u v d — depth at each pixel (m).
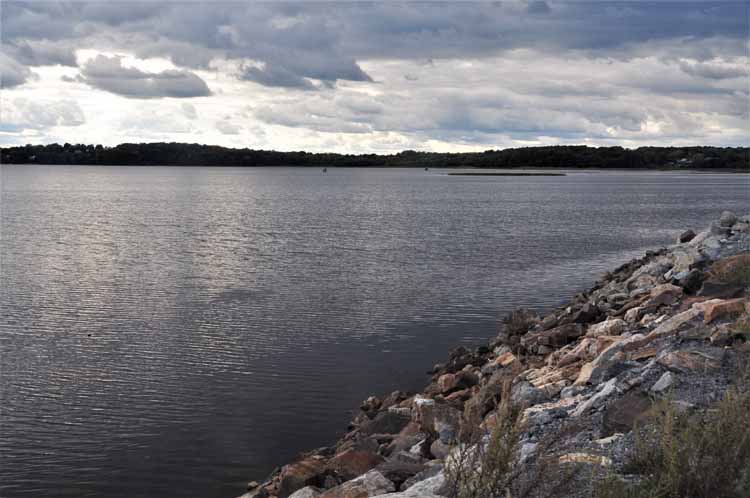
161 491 10.80
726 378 7.48
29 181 172.88
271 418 13.59
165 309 23.59
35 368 16.88
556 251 39.06
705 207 78.44
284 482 8.94
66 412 14.02
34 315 22.73
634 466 5.34
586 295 20.56
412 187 145.12
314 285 28.09
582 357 11.62
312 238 46.25
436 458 8.73
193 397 14.79
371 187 146.00
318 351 18.23
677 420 5.30
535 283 28.36
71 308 23.86
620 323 13.37
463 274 30.77
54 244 42.97
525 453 6.48
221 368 16.80
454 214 69.12
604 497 4.79
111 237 47.16
